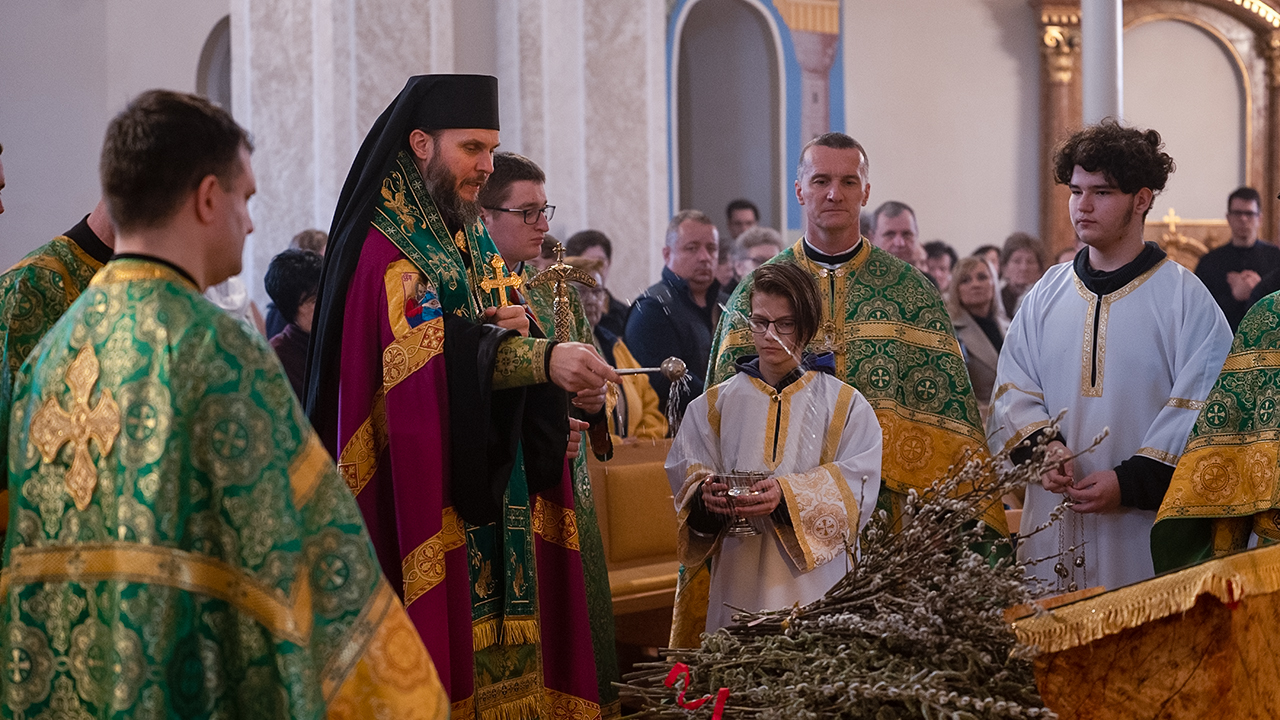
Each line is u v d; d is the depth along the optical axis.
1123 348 3.40
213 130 1.85
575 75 8.01
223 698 1.74
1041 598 2.25
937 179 12.52
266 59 7.33
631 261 8.18
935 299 3.67
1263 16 13.91
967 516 2.25
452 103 2.89
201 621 1.74
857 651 2.07
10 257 8.84
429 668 1.86
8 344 2.60
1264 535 3.08
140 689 1.70
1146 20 13.67
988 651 2.09
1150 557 3.34
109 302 1.83
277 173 7.33
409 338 2.68
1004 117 12.81
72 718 1.81
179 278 1.83
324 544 1.82
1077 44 12.85
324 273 2.85
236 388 1.75
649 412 5.20
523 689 2.96
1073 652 2.01
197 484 1.75
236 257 1.93
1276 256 8.50
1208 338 3.33
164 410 1.74
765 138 11.70
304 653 1.72
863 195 3.69
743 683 2.08
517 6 7.84
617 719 3.48
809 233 3.74
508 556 2.89
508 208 3.64
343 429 2.71
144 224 1.84
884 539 2.28
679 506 3.07
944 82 12.52
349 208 2.87
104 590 1.76
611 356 5.29
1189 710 2.06
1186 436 3.23
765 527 3.04
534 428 2.88
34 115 8.91
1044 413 3.47
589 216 8.07
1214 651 2.07
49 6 8.95
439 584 2.60
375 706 1.80
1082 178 3.46
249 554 1.72
